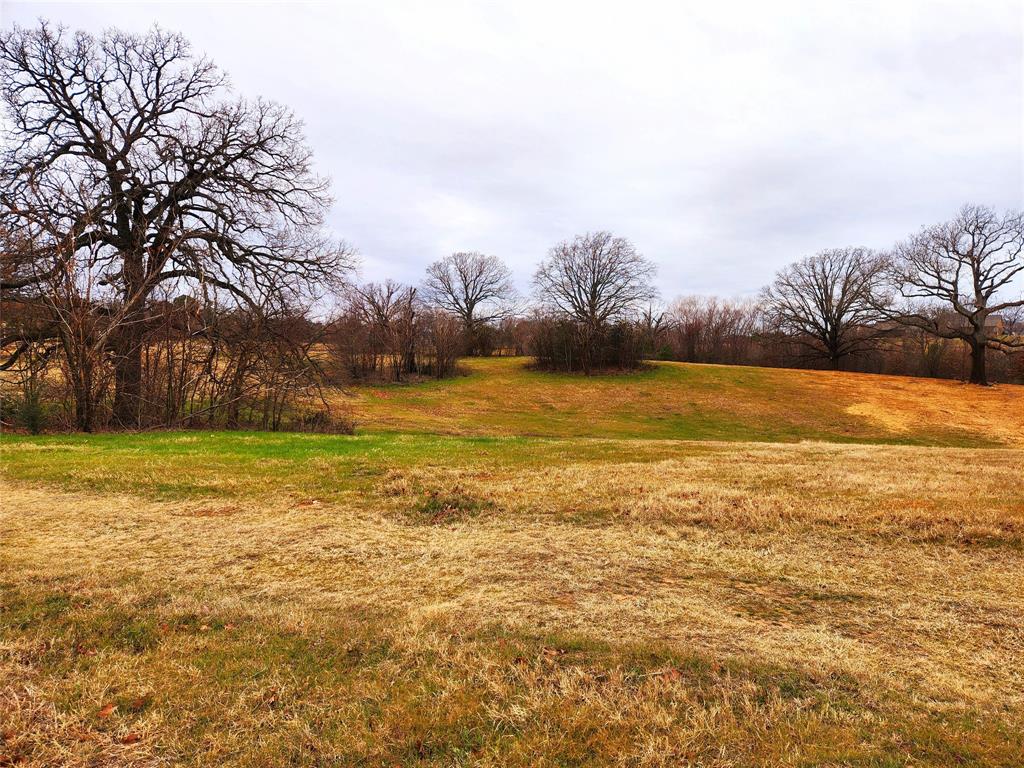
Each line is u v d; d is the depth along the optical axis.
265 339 23.14
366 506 8.27
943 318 53.94
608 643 4.20
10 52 20.73
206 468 10.77
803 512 7.37
